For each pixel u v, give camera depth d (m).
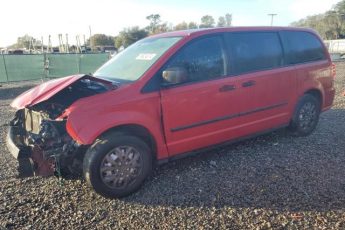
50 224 3.46
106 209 3.74
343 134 6.13
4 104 12.23
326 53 6.28
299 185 4.10
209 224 3.36
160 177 4.50
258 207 3.64
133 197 4.02
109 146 3.86
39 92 4.08
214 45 4.74
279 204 3.68
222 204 3.74
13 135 4.39
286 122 5.68
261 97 5.15
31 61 19.28
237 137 5.04
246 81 4.92
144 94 4.10
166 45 4.61
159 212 3.64
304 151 5.26
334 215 3.43
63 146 3.87
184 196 3.96
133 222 3.46
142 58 4.63
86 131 3.72
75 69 20.91
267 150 5.34
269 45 5.35
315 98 6.09
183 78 4.14
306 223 3.31
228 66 4.81
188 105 4.40
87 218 3.56
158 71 4.26
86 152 3.90
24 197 4.03
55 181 4.45
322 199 3.75
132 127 4.08
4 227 3.41
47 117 4.03
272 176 4.38
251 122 5.12
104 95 3.93
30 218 3.58
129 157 4.03
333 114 7.78
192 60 4.52
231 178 4.37
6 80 18.67
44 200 3.96
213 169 4.67
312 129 6.13
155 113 4.18
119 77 4.49
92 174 3.82
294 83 5.61
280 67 5.43
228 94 4.74
